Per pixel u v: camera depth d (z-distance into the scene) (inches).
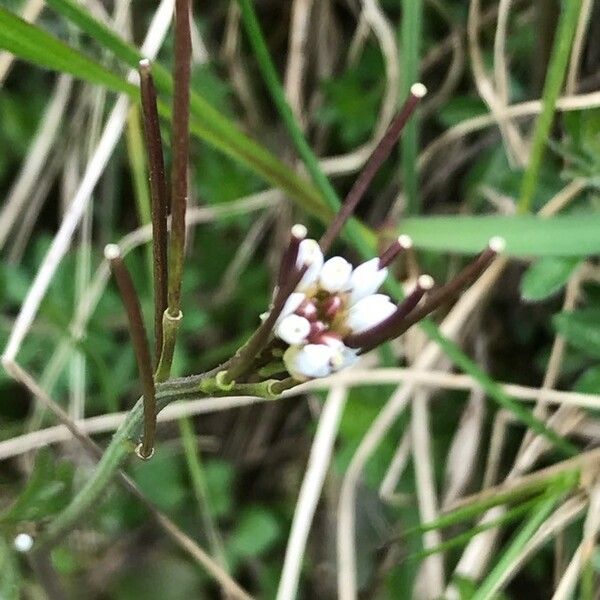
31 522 5.1
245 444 7.1
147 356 3.9
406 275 6.7
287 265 3.8
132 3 7.0
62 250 5.8
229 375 3.9
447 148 6.9
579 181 5.8
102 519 6.2
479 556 5.8
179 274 3.9
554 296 6.4
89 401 6.8
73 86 7.0
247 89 7.2
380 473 6.4
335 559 6.5
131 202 7.4
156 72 5.2
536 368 6.6
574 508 5.6
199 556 5.8
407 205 6.0
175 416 6.1
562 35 5.2
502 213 6.3
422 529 5.5
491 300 6.6
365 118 7.0
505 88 6.1
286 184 5.7
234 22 7.0
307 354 3.8
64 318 6.5
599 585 5.7
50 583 5.2
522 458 5.8
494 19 6.7
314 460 5.9
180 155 3.7
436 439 6.5
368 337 3.8
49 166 7.1
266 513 6.7
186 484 6.7
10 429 6.6
